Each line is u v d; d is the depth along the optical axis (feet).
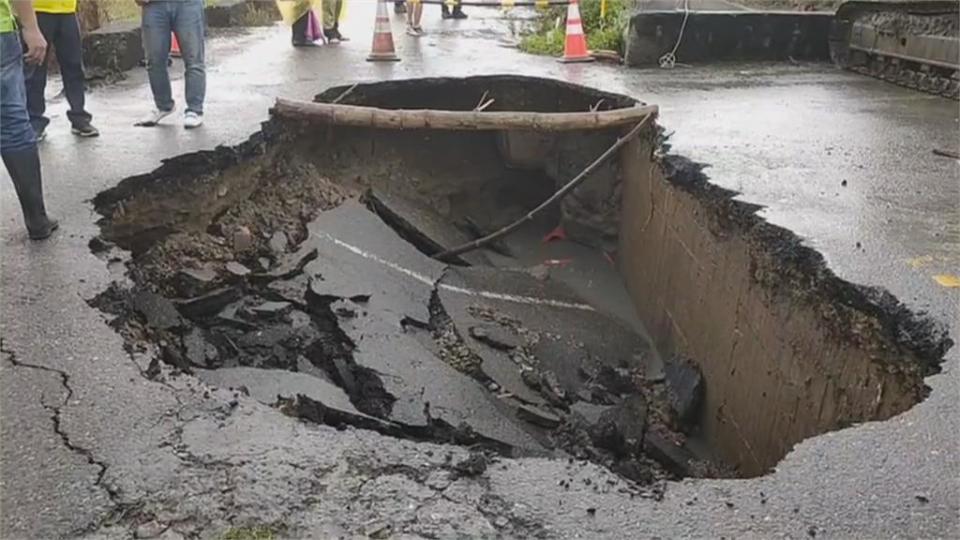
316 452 11.20
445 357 22.22
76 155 23.30
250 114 28.19
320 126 30.78
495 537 9.73
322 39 45.32
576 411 21.98
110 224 20.13
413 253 27.73
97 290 15.74
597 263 32.91
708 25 40.78
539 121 29.30
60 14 23.93
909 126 28.43
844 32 40.40
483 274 28.96
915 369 14.24
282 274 23.06
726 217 21.18
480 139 36.88
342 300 22.54
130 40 37.40
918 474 10.77
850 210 19.92
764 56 42.22
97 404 12.14
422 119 29.22
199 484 10.50
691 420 22.76
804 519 9.98
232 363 18.94
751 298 19.80
